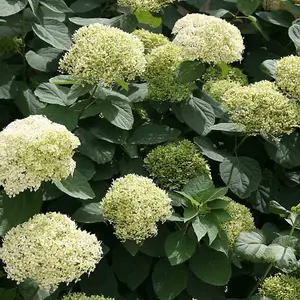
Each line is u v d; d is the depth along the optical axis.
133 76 1.15
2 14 1.27
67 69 1.16
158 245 1.13
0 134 1.01
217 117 1.31
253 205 1.31
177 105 1.31
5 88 1.33
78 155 1.20
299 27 1.48
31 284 1.05
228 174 1.24
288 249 1.10
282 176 1.35
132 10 1.40
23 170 0.98
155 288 1.11
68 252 0.95
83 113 1.20
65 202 1.20
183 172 1.17
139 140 1.24
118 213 1.04
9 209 1.04
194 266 1.12
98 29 1.15
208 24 1.24
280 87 1.28
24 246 0.95
